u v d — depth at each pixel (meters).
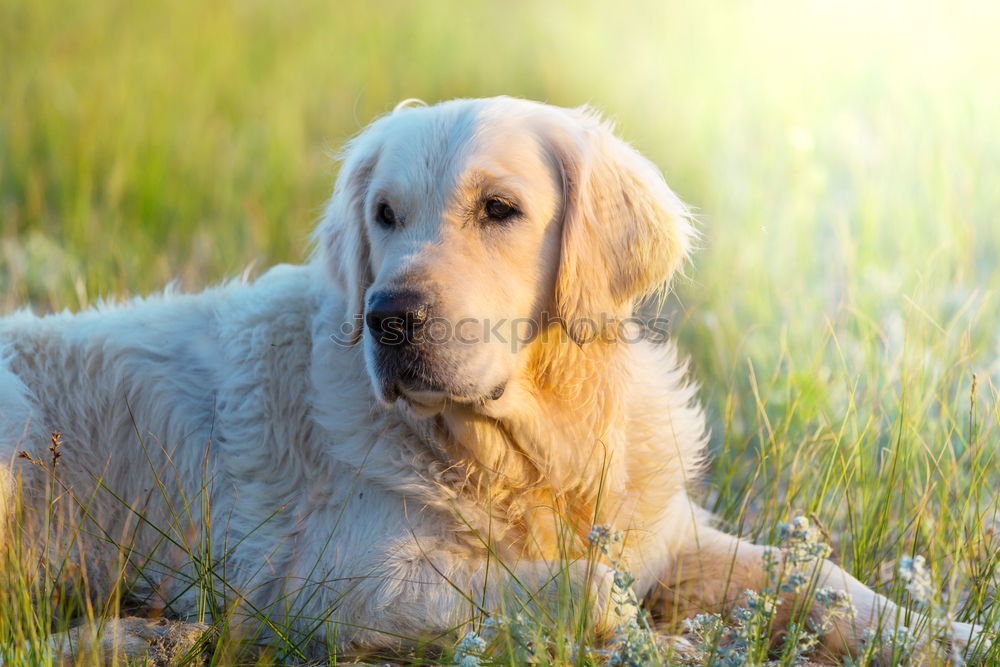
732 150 13.11
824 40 16.48
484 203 5.26
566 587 4.83
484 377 5.14
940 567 5.50
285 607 5.31
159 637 4.94
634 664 4.27
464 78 17.45
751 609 4.47
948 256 9.52
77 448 6.04
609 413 5.59
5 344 6.18
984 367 7.99
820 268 10.24
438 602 5.10
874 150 11.96
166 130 14.47
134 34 18.47
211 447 5.91
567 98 16.16
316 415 5.64
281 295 6.12
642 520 5.71
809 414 7.45
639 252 5.64
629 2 20.61
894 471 6.14
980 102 12.38
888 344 7.84
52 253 10.80
